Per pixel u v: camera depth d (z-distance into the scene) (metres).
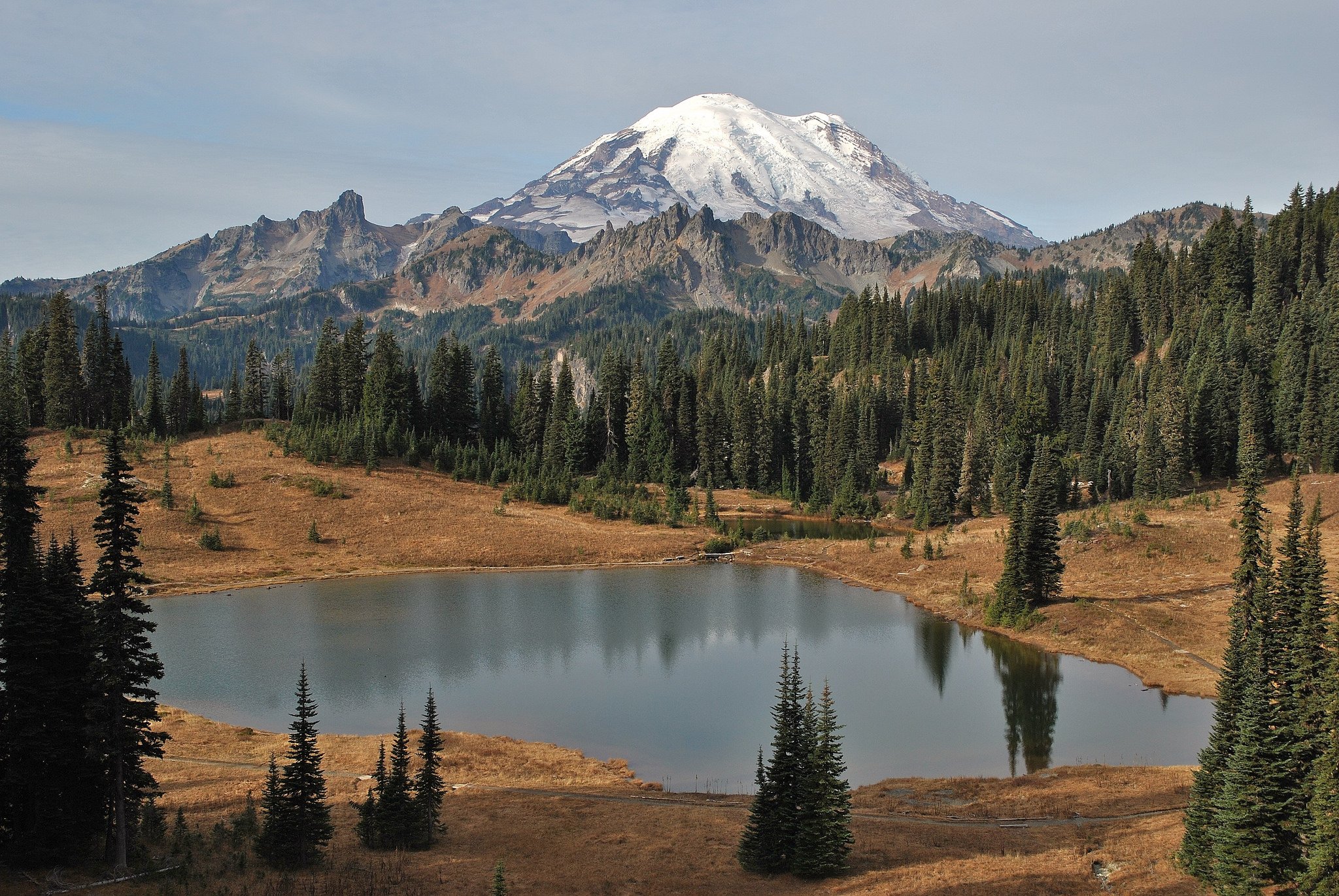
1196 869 37.75
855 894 36.97
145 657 38.09
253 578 113.69
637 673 80.44
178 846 40.34
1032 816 48.50
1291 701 36.88
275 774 40.44
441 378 191.50
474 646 88.00
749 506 173.62
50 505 122.50
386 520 136.38
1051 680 77.94
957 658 84.81
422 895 36.09
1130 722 67.31
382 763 43.84
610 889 37.56
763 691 75.62
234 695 72.81
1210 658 79.81
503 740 63.25
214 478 139.25
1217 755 39.00
